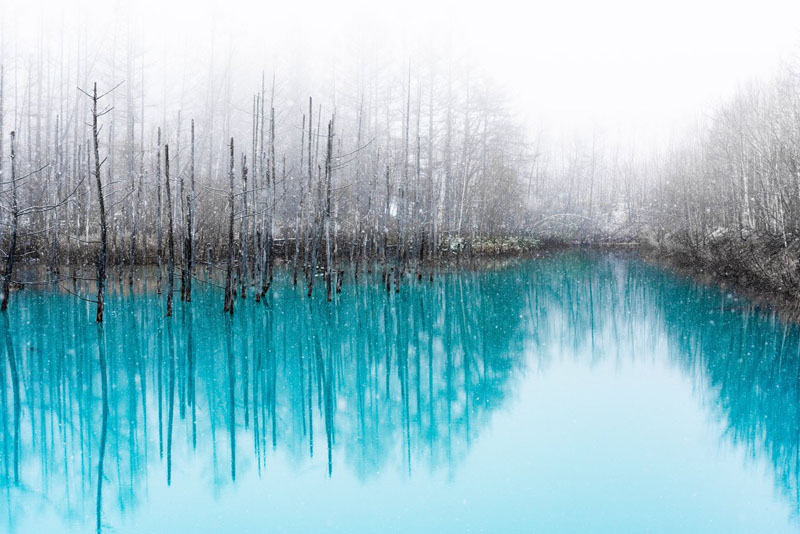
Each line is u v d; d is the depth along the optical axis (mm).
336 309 17188
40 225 21781
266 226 17516
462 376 11062
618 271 28562
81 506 5867
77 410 9039
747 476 6461
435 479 6523
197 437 8008
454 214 32719
